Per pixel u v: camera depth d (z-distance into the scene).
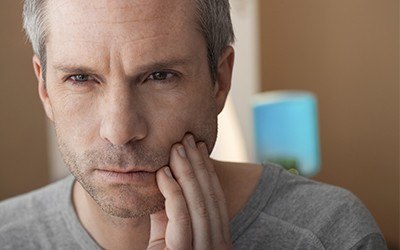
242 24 4.40
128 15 0.91
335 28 4.36
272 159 3.69
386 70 4.14
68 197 1.25
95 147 0.96
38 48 1.03
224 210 1.06
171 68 0.95
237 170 1.25
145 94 0.96
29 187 4.09
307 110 3.73
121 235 1.16
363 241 1.17
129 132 0.93
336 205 1.21
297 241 1.17
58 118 0.99
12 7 3.92
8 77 3.99
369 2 4.18
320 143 4.54
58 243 1.21
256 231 1.18
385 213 4.26
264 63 4.49
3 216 1.28
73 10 0.92
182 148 1.00
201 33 0.98
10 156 4.06
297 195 1.22
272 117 3.69
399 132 4.11
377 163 4.26
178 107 0.98
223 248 1.05
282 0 4.46
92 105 0.96
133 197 0.99
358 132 4.34
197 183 1.02
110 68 0.92
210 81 1.03
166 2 0.93
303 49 4.49
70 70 0.94
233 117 4.35
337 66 4.38
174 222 1.01
